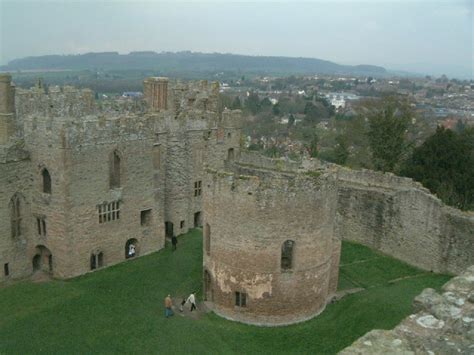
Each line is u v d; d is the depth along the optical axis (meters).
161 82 59.72
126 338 35.25
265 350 33.94
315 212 35.97
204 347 33.97
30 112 51.03
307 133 147.75
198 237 58.22
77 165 44.19
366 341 15.30
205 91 69.56
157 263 50.03
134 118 48.66
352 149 100.62
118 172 48.50
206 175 37.34
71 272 45.72
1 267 44.75
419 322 16.39
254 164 61.50
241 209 35.34
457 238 46.50
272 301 36.59
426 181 69.94
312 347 34.31
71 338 35.28
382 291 42.38
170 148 55.88
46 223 45.91
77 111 56.09
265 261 35.78
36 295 41.78
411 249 50.78
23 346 34.12
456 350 14.91
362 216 55.56
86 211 45.84
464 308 16.98
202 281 44.94
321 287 38.34
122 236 49.78
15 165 44.47
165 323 37.12
